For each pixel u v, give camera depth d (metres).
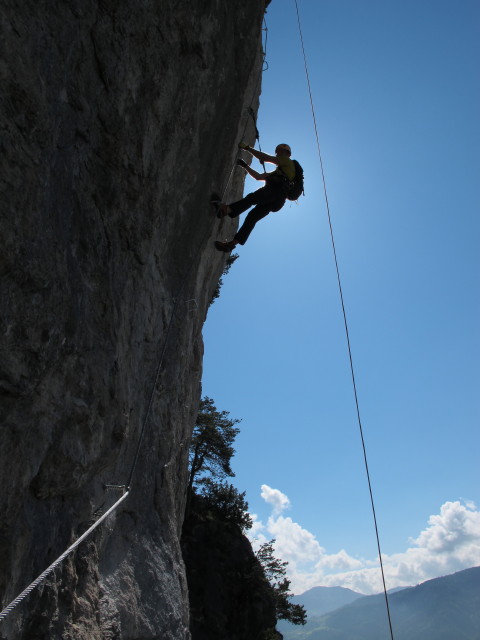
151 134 5.52
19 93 3.30
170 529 7.25
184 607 7.14
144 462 6.68
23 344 3.31
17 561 3.49
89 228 4.42
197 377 10.23
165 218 6.39
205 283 9.38
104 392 4.66
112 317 4.85
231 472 46.28
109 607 5.21
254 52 8.52
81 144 4.29
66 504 4.37
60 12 3.91
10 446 3.32
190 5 6.25
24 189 3.30
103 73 4.56
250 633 38.94
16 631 3.48
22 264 3.26
